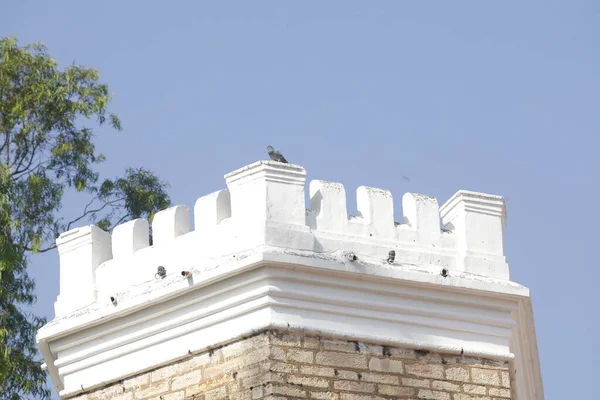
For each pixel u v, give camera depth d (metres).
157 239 50.97
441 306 50.12
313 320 48.50
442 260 50.81
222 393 48.19
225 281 48.69
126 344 50.22
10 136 71.88
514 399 50.69
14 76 72.50
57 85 72.69
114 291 51.09
